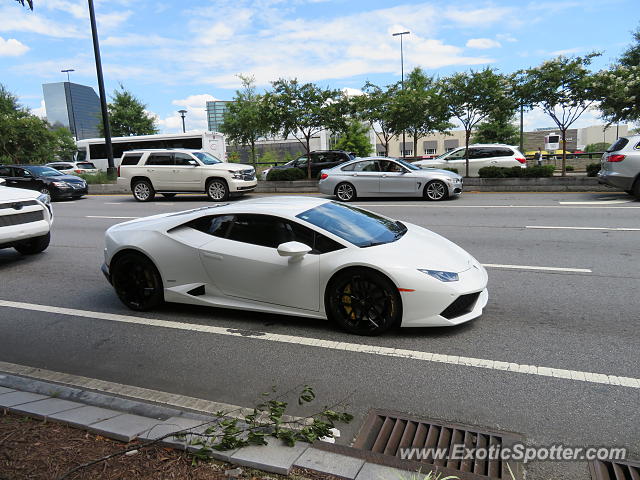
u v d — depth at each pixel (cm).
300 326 475
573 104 1599
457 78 1733
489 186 1684
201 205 1548
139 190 1756
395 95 2053
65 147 4975
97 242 983
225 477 233
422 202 1437
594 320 470
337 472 236
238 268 479
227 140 3103
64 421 285
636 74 1572
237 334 464
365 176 1527
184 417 301
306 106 1952
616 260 695
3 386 356
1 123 3378
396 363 392
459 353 405
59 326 506
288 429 280
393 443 288
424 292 422
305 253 442
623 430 294
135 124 3769
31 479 229
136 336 471
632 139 1307
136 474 234
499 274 645
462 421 310
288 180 1986
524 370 372
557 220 1041
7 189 812
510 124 4059
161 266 512
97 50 2222
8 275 730
